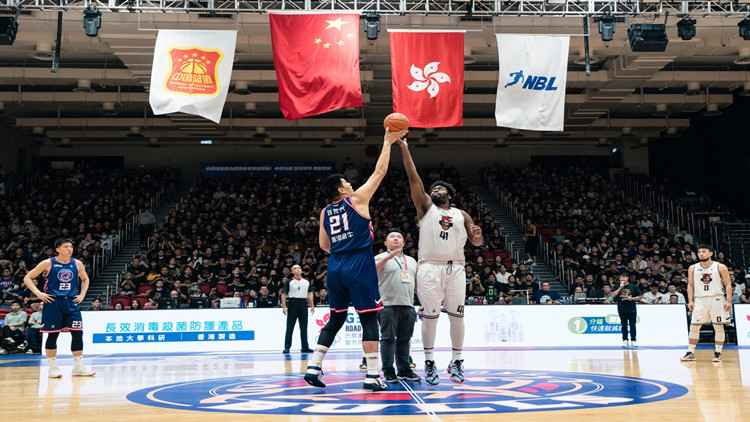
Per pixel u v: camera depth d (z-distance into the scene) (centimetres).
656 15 1296
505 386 555
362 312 519
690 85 1867
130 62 1627
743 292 1659
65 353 1332
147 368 887
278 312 1394
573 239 2042
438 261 560
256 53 1628
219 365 920
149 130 2461
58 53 1234
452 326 580
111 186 2447
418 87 1163
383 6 1367
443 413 400
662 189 2500
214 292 1600
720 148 2273
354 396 492
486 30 1463
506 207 2488
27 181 2483
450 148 2769
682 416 391
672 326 1430
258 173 2606
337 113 2242
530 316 1406
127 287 1694
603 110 2122
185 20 1402
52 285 771
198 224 2100
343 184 531
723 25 1453
